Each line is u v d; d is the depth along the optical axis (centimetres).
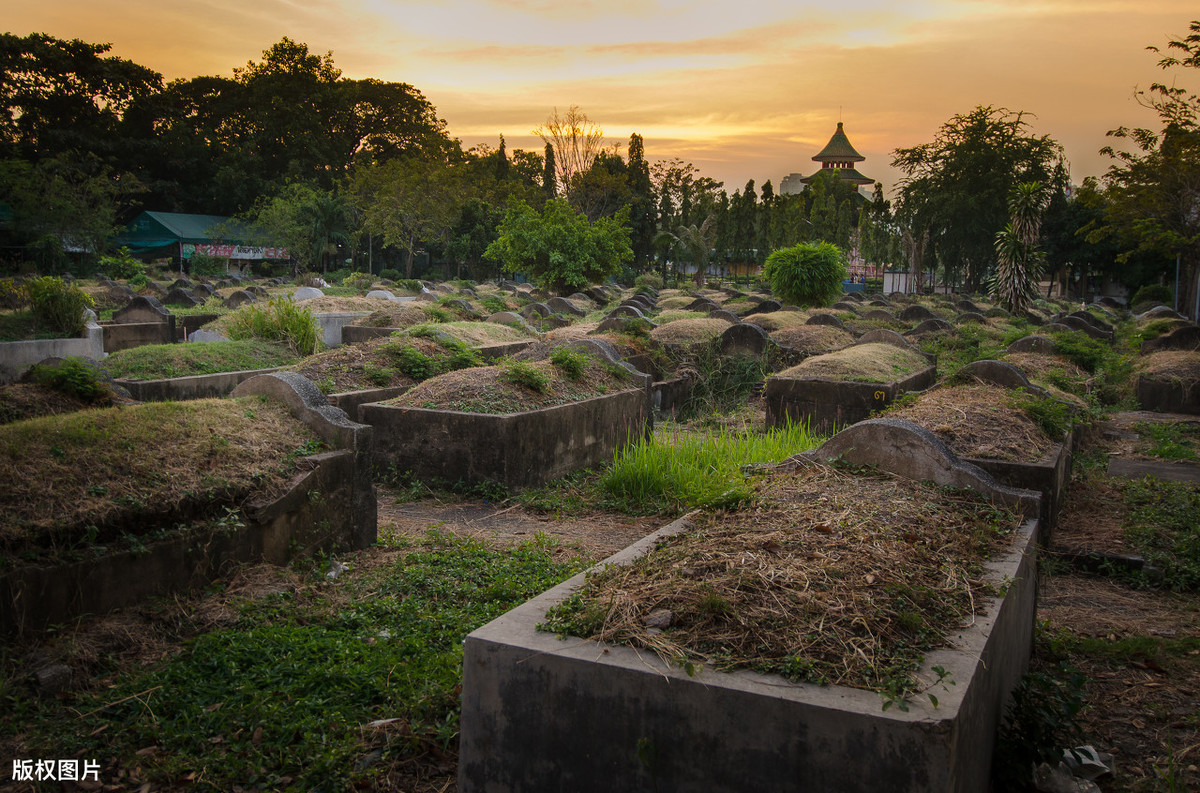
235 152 5688
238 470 529
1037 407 702
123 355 1129
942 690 252
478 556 588
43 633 407
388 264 6000
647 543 397
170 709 369
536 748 281
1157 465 953
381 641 439
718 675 261
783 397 1116
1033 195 2759
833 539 364
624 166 6022
